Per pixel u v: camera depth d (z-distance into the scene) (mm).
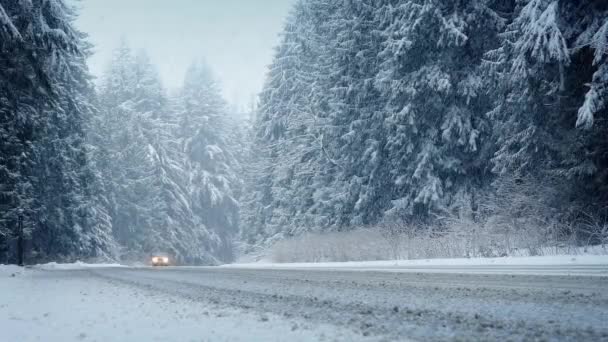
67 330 5066
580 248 14812
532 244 15828
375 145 27719
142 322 5441
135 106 67812
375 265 17516
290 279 11930
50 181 37156
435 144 25453
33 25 20828
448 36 22984
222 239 73812
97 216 48031
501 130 21000
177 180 65625
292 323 4926
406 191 26234
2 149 25812
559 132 18219
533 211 18031
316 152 36062
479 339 3793
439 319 4914
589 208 17031
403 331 4266
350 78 30594
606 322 4348
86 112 47844
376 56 29031
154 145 63375
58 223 39281
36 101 24906
